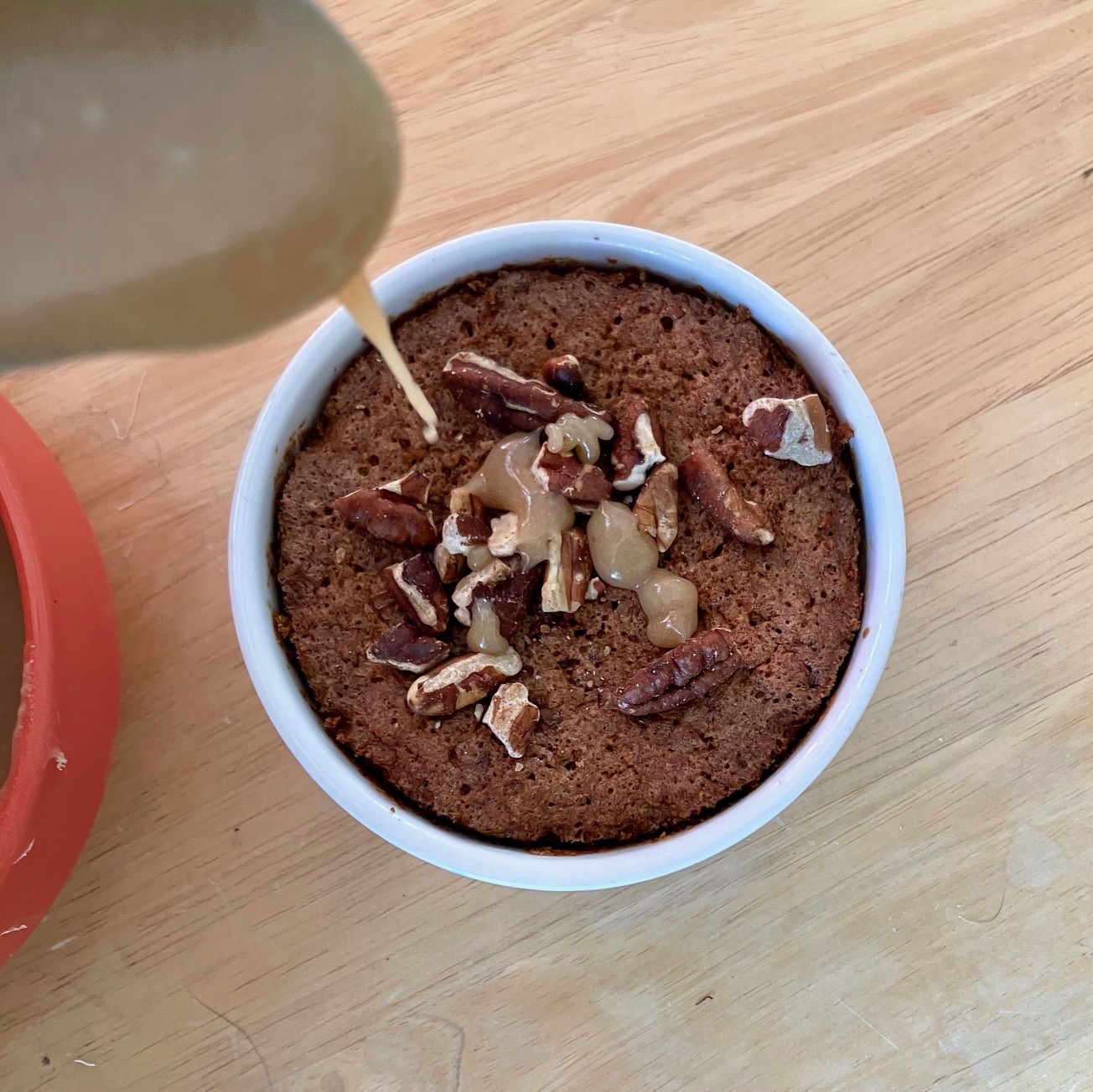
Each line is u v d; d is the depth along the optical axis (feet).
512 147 0.60
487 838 0.55
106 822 0.58
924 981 0.57
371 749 0.55
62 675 0.53
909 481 0.59
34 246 0.37
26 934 0.54
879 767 0.58
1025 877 0.58
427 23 0.61
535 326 0.57
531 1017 0.57
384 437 0.56
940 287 0.60
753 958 0.58
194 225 0.38
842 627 0.55
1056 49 0.60
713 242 0.60
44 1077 0.57
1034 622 0.58
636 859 0.51
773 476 0.56
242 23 0.38
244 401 0.60
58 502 0.56
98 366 0.60
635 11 0.61
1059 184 0.60
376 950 0.58
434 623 0.54
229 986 0.57
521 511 0.54
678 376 0.56
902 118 0.60
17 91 0.37
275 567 0.56
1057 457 0.59
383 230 0.41
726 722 0.55
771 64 0.60
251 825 0.58
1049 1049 0.57
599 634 0.55
